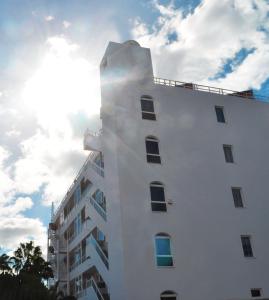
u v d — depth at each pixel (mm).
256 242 22312
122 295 18781
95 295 23594
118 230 20219
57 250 40750
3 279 22953
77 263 33875
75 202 36625
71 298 28391
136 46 25562
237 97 27094
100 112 25844
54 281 41094
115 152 21844
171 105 24422
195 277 19938
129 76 24219
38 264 38406
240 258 21438
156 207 21078
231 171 24016
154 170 22000
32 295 22625
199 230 21266
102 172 25531
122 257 19234
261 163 25344
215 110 25906
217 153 24250
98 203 25797
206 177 23078
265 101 28109
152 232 20266
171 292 19266
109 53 24969
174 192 21797
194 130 24297
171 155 22812
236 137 25453
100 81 26266
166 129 23500
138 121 23000
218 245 21281
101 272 22781
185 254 20344
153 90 24469
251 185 24172
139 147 22281
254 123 26719
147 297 18656
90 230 28000
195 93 25656
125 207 20359
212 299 19750
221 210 22391
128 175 21281
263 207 23719
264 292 21031
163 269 19531
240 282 20750
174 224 20891
